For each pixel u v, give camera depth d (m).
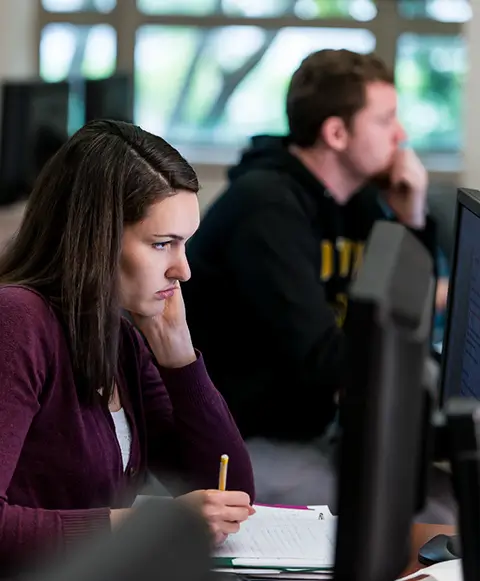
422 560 2.75
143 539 0.90
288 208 4.47
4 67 10.30
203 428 3.17
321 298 4.43
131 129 2.79
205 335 4.52
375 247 1.63
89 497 2.81
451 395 3.01
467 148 9.63
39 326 2.69
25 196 8.05
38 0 10.62
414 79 10.34
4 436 2.57
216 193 10.30
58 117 8.28
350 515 1.41
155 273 2.78
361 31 10.33
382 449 1.40
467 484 1.48
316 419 4.45
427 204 7.14
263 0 10.41
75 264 2.71
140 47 10.59
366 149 4.61
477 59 9.55
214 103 10.59
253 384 4.44
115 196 2.70
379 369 1.35
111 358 2.79
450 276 3.07
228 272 4.48
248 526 2.87
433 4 10.23
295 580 2.61
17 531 2.52
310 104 4.57
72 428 2.76
